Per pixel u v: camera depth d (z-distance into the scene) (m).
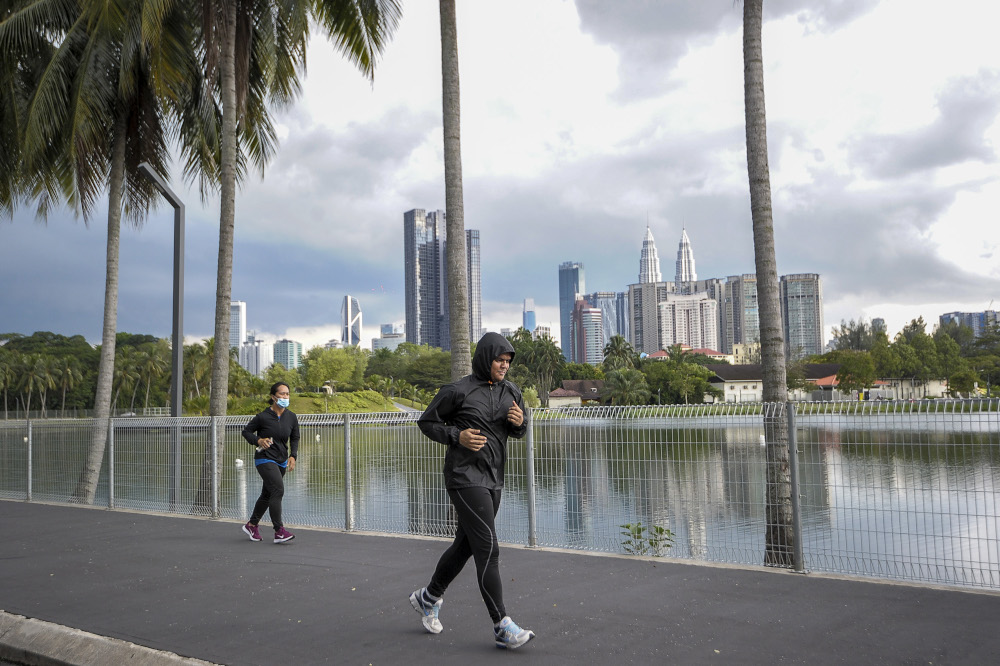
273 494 8.50
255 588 6.30
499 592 4.48
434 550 7.78
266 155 17.73
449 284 11.35
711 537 6.79
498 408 4.66
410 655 4.43
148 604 5.85
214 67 14.34
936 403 5.59
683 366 106.56
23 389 109.94
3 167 18.50
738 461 6.70
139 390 115.88
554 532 7.60
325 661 4.36
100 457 12.57
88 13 14.58
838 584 5.86
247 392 103.25
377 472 9.04
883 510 5.88
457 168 11.49
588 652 4.39
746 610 5.22
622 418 7.17
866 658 4.20
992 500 5.28
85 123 15.53
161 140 18.11
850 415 6.08
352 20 14.48
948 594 5.46
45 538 9.17
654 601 5.50
